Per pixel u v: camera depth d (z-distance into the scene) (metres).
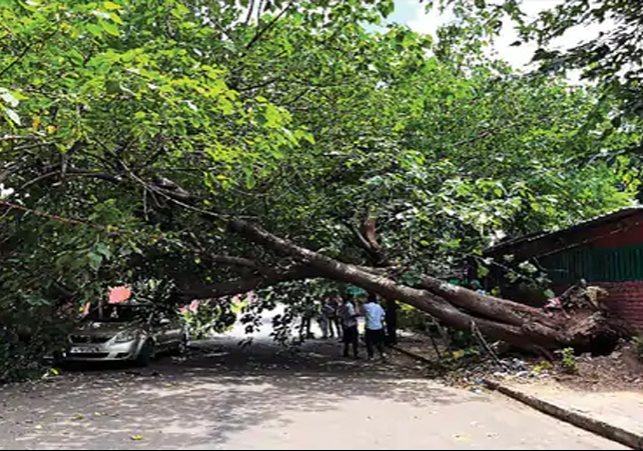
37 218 11.53
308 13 11.57
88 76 7.98
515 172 15.65
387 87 13.48
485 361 12.96
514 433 7.70
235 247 15.56
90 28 7.29
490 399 10.19
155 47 9.21
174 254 15.40
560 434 7.68
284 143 9.72
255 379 12.78
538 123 16.62
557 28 9.87
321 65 12.23
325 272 13.94
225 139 10.28
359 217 14.80
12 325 12.77
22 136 8.67
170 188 12.45
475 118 16.22
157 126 9.38
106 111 9.06
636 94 8.51
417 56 12.19
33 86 8.27
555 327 12.59
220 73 9.16
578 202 16.17
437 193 13.16
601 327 12.17
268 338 24.75
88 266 12.26
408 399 10.18
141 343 15.35
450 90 14.15
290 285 17.94
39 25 7.38
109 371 14.36
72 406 9.65
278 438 7.32
